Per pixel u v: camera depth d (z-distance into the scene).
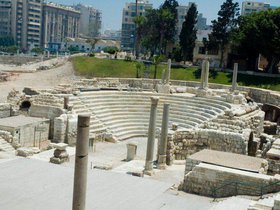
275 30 80.25
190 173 27.05
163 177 31.75
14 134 38.69
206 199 25.45
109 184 25.83
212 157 30.69
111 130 48.56
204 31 121.75
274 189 24.66
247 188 25.34
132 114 53.84
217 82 85.12
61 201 22.39
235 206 21.42
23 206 21.33
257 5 192.88
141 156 40.38
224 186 26.00
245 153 38.34
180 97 56.97
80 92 54.44
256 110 53.03
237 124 42.44
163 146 34.50
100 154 40.56
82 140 15.91
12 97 50.97
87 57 103.69
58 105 47.31
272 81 81.25
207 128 41.97
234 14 96.94
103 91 56.56
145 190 25.27
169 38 115.88
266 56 86.00
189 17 102.38
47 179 25.94
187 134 39.97
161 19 113.12
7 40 198.38
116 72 94.56
